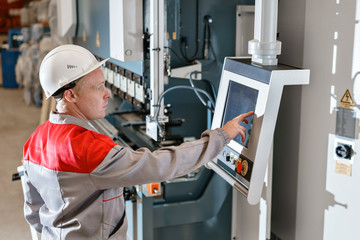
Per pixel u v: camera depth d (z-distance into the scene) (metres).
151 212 2.69
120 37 2.61
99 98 1.84
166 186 2.80
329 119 2.11
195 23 2.75
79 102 1.81
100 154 1.70
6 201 4.68
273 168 2.62
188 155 1.78
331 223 2.17
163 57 2.43
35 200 2.04
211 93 2.92
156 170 1.73
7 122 7.68
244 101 2.01
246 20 2.76
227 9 2.77
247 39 2.78
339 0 1.98
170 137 2.90
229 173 2.12
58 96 1.81
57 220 1.81
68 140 1.72
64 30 4.08
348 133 2.01
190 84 2.88
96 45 3.45
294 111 2.36
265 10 1.90
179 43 2.74
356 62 1.92
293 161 2.41
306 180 2.31
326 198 2.18
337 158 2.07
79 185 1.73
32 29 8.23
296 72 1.82
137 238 2.80
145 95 2.67
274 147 2.58
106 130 3.21
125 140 3.46
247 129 1.96
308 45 2.19
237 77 2.06
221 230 2.98
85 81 1.79
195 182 2.86
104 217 1.81
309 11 2.17
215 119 2.24
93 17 3.46
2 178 5.26
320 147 2.18
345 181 2.06
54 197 1.79
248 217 2.72
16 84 10.42
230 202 2.95
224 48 2.81
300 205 2.38
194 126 3.11
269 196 2.40
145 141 2.94
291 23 2.31
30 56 8.49
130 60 2.61
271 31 1.92
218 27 2.78
